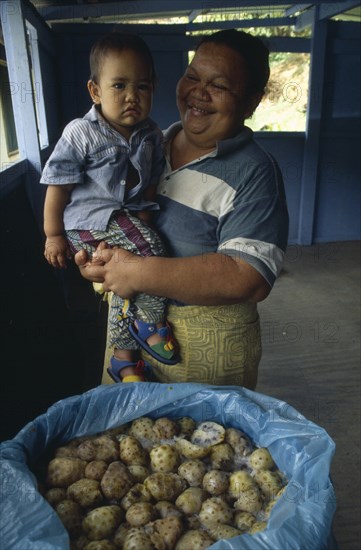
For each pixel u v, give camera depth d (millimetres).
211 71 1132
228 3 4047
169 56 5027
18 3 2709
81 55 4832
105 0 4055
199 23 5016
